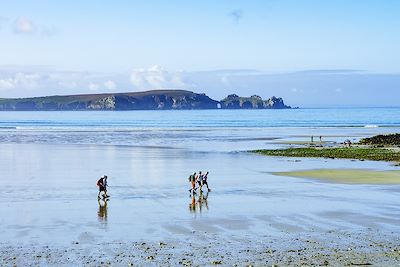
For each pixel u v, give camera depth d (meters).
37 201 33.34
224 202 32.56
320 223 26.16
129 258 20.08
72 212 29.61
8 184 41.31
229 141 95.50
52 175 47.28
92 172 49.62
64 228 25.52
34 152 72.56
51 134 118.31
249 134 118.56
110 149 77.75
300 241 22.53
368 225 25.62
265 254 20.48
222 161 59.94
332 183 40.81
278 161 59.62
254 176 45.72
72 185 40.81
